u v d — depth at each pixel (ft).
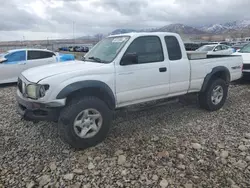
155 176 9.11
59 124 10.81
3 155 10.86
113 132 13.24
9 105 19.19
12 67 28.91
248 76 27.48
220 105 17.11
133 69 12.50
